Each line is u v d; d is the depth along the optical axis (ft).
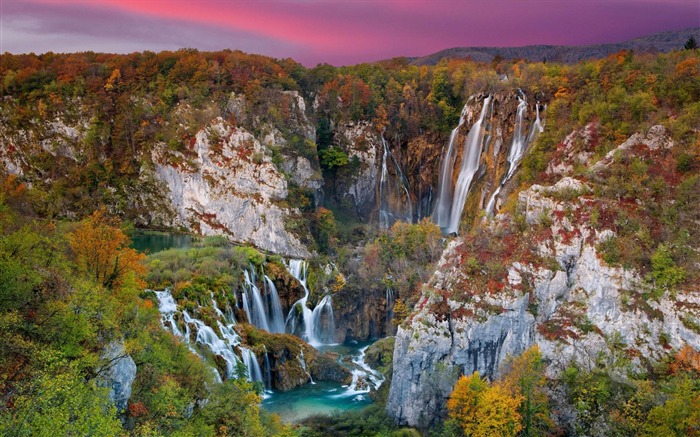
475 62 489.26
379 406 210.18
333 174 411.13
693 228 200.03
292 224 340.39
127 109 413.80
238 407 163.02
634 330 189.67
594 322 196.54
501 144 356.79
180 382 155.22
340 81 433.48
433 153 414.00
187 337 217.15
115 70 424.46
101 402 107.34
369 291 291.79
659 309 188.96
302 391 224.74
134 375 131.13
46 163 416.67
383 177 416.46
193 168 378.32
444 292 207.41
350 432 193.16
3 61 455.22
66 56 467.93
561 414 183.01
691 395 161.48
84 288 129.59
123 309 153.69
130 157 409.69
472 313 199.52
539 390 184.65
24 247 130.62
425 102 426.51
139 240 359.46
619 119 260.42
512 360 186.09
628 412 171.42
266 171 351.46
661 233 201.26
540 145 288.51
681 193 207.62
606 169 225.56
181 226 387.55
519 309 200.03
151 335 167.84
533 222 219.82
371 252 307.58
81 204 399.03
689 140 225.15
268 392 223.92
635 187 212.43
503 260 210.38
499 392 173.58
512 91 357.82
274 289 288.92
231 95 393.09
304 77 441.27
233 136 367.66
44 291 123.34
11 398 94.53
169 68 428.15
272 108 383.65
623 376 183.62
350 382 230.48
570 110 298.97
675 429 153.69
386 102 429.79
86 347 119.24
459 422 178.29
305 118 403.54
